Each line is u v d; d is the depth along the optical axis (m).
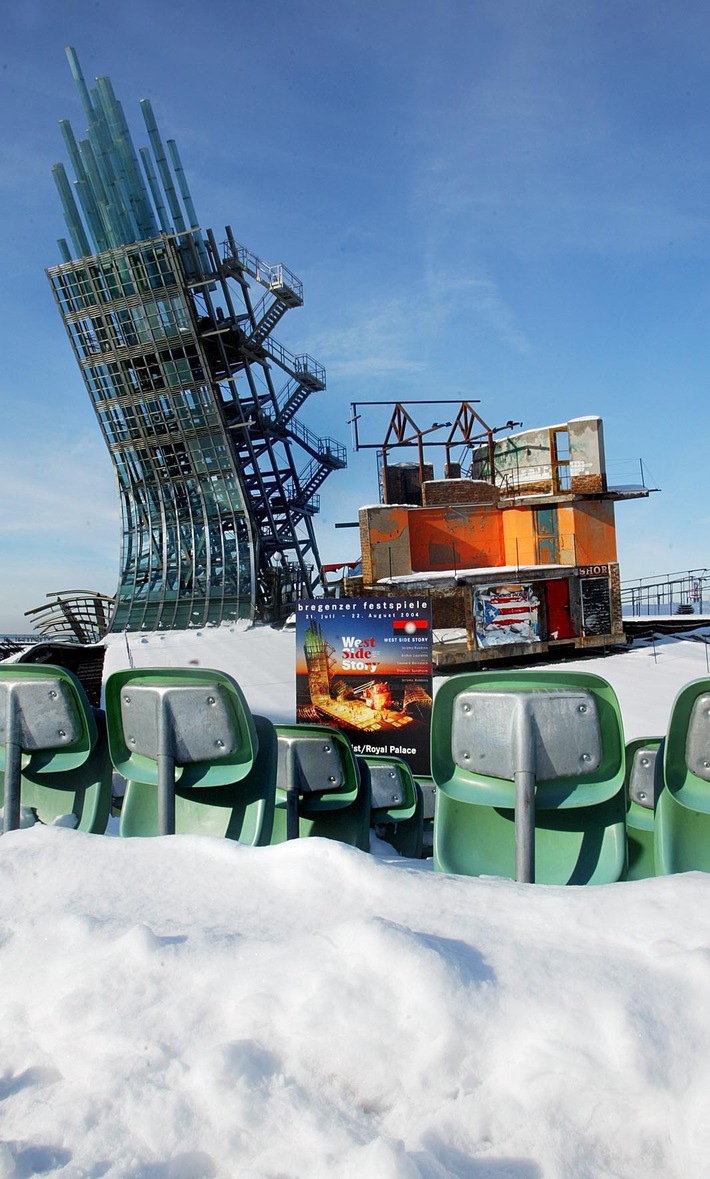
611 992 1.94
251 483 52.84
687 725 3.18
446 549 30.61
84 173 47.03
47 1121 1.75
